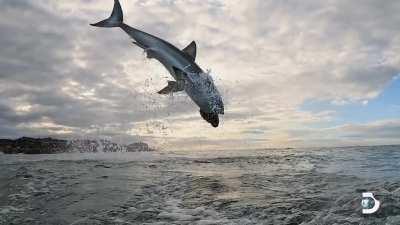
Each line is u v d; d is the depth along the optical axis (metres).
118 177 12.34
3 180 11.65
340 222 5.64
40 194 9.22
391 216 5.69
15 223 6.62
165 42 8.20
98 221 6.62
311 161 16.70
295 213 6.42
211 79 6.93
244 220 6.27
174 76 7.84
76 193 9.30
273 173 12.16
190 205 7.63
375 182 8.84
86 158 24.30
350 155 19.97
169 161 19.55
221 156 23.80
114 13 8.74
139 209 7.43
